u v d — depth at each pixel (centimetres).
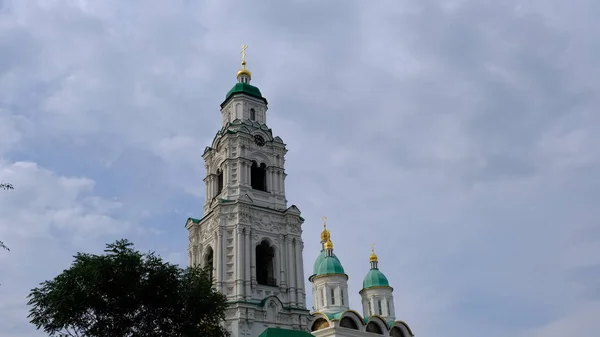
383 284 13638
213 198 9312
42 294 5641
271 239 8869
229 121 9906
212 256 8875
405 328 11744
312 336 7962
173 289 5869
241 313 7950
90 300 5503
